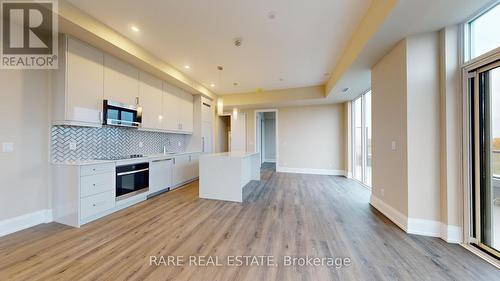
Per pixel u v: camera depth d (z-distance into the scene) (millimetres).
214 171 3703
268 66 4129
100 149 3305
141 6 2312
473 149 2062
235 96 6340
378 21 2154
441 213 2252
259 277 1583
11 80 2336
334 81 4336
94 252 1920
